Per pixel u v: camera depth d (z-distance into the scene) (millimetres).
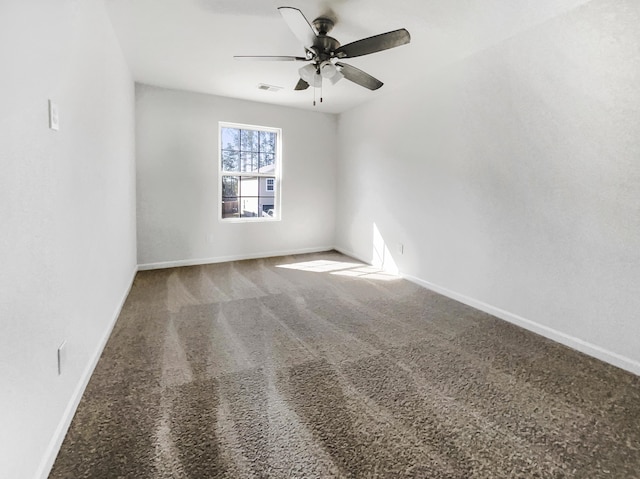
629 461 1409
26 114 1153
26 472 1138
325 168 5551
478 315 3014
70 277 1606
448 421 1638
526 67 2639
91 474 1297
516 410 1729
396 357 2258
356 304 3262
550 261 2551
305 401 1773
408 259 4078
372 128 4676
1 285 992
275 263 4844
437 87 3525
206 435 1513
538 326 2650
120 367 2068
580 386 1949
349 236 5340
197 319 2830
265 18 2551
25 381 1139
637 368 2080
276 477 1300
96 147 2117
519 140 2725
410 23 2572
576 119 2332
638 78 2012
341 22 2584
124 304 3146
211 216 4750
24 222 1141
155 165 4312
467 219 3244
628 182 2090
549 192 2531
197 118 4500
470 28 2623
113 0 2303
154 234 4402
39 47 1262
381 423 1614
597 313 2281
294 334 2586
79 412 1647
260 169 5145
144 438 1486
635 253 2078
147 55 3230
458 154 3311
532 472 1345
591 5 2207
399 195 4195
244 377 1990
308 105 5000
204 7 2400
